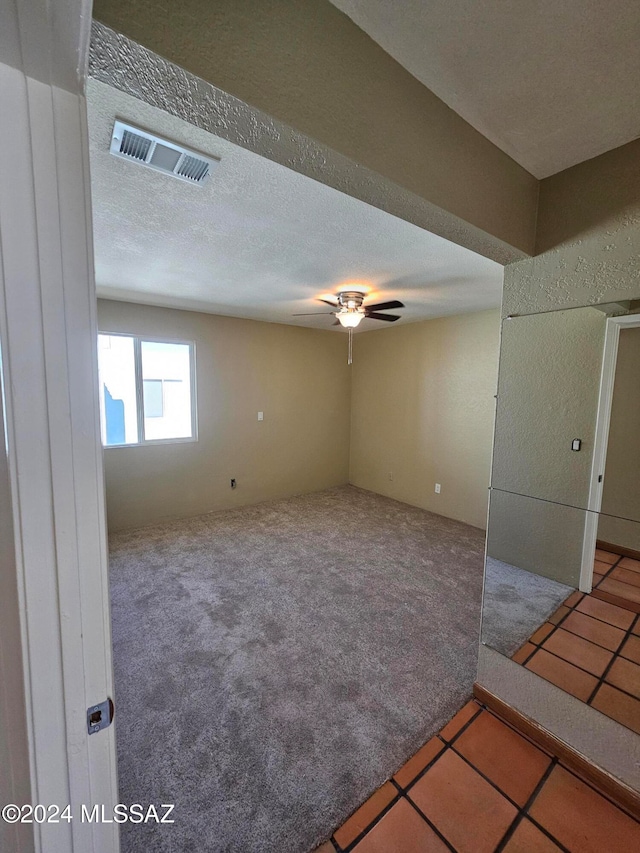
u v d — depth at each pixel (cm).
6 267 46
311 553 342
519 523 171
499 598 175
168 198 167
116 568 310
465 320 416
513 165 142
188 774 144
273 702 177
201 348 426
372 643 219
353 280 289
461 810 131
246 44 77
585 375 149
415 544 364
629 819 129
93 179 152
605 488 148
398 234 204
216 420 446
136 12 65
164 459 414
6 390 47
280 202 170
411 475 487
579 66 100
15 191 46
